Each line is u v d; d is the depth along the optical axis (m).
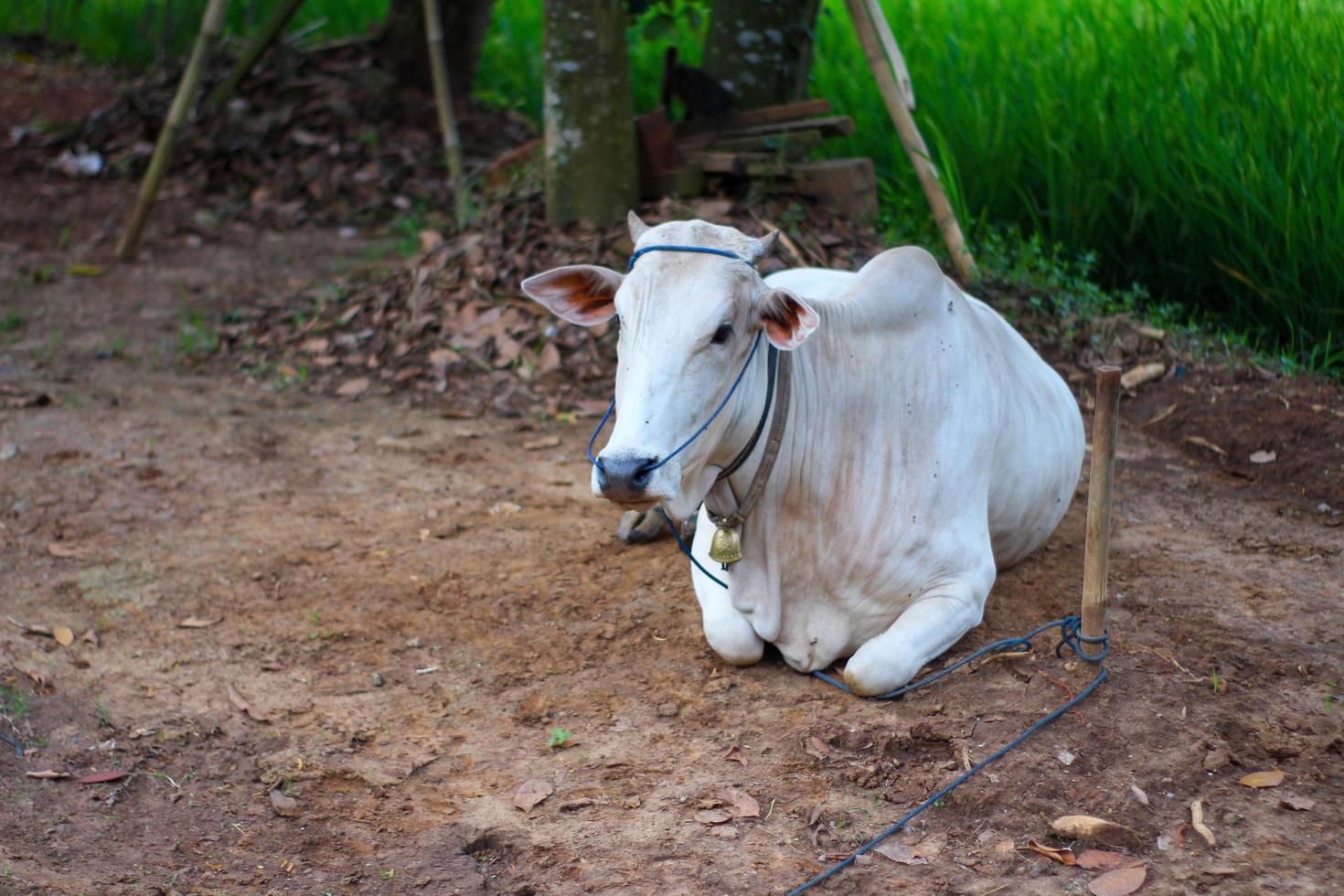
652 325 2.99
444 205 9.28
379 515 4.89
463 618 4.10
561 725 3.49
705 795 3.14
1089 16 7.92
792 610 3.56
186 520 4.82
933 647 3.46
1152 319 6.31
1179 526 4.60
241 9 11.95
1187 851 2.83
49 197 9.41
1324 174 6.23
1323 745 3.14
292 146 9.87
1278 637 3.69
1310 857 2.78
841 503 3.44
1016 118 7.42
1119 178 7.01
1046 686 3.43
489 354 6.29
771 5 7.15
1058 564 4.24
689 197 6.67
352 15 12.18
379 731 3.50
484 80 11.73
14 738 3.44
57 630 4.00
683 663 3.76
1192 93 6.79
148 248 8.62
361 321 6.87
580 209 6.56
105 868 2.93
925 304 3.55
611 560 4.47
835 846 2.95
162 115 10.15
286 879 2.91
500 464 5.38
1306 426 5.25
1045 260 6.75
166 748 3.43
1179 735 3.20
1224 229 6.55
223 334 6.93
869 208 6.82
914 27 8.86
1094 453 3.34
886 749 3.27
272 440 5.62
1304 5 7.42
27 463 5.27
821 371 3.40
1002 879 2.80
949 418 3.51
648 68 9.75
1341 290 6.09
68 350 6.73
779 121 7.00
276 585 4.32
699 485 3.23
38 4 13.01
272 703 3.63
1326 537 4.46
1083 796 3.02
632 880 2.85
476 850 3.02
